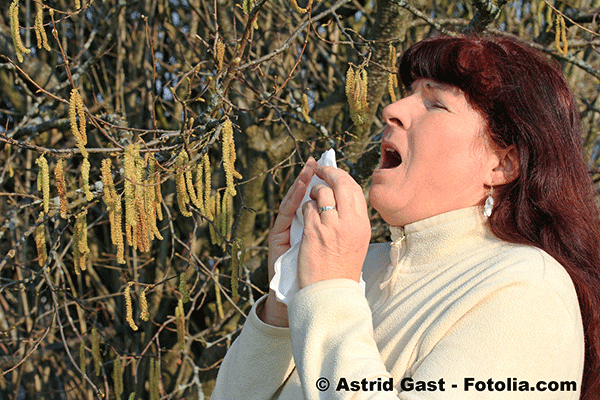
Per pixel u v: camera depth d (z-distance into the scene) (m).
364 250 1.14
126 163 1.43
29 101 3.72
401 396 1.01
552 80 1.27
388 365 1.15
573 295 1.07
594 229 1.26
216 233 1.91
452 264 1.20
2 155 3.97
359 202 1.16
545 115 1.21
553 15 3.12
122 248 1.50
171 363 4.08
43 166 1.51
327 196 1.15
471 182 1.22
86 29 4.46
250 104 3.50
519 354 0.98
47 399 4.43
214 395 1.40
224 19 3.43
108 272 4.58
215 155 4.29
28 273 4.23
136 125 4.02
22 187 3.96
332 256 1.11
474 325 1.03
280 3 4.16
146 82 3.98
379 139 2.95
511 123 1.20
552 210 1.20
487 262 1.14
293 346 1.09
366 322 1.06
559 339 1.00
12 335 4.27
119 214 1.49
